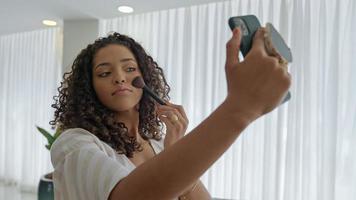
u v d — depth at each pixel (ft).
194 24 9.28
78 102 2.50
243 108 1.09
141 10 9.72
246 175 8.10
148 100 2.76
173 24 9.64
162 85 3.11
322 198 7.18
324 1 7.45
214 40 8.82
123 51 2.46
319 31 7.48
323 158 7.23
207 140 1.10
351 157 7.06
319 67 7.45
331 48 7.27
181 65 9.44
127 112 2.64
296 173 7.48
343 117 7.22
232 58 1.12
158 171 1.13
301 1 7.71
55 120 2.89
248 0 8.40
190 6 9.24
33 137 12.61
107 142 2.40
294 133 7.54
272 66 1.06
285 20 7.80
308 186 7.41
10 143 13.42
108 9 9.66
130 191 1.18
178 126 2.29
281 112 7.66
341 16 7.34
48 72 12.32
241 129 1.10
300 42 7.62
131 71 2.43
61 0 9.07
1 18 11.04
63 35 11.07
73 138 1.95
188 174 1.12
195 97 9.04
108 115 2.48
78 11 9.95
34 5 9.60
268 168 7.82
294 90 7.56
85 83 2.50
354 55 7.07
